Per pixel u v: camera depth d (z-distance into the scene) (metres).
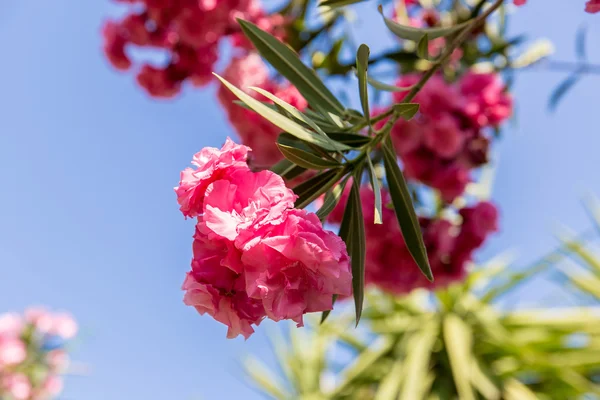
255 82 1.21
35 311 2.20
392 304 3.18
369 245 1.17
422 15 1.41
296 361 3.47
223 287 0.66
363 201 1.17
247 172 0.66
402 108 0.74
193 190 0.66
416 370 2.70
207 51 1.37
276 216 0.64
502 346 2.88
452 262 1.21
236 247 0.64
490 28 1.32
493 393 2.68
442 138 1.11
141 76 1.41
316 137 0.71
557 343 2.97
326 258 0.63
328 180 0.75
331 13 1.38
